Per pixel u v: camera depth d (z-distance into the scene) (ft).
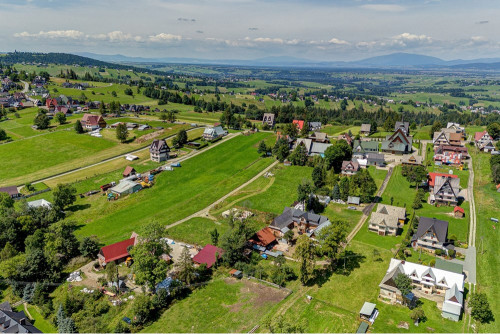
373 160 563.07
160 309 267.80
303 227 388.16
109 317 260.21
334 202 453.58
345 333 238.68
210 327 248.32
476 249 337.11
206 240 365.20
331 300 274.16
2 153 635.66
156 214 428.15
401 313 258.37
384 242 357.00
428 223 343.67
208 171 568.41
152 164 595.88
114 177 544.21
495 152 573.33
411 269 290.97
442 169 531.91
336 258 314.96
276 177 533.96
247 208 436.76
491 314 254.27
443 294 279.08
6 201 422.00
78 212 437.99
